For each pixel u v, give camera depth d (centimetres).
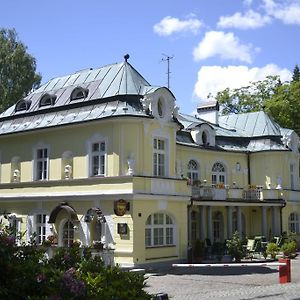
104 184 2583
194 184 3338
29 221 2944
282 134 4084
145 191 2533
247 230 3909
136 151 2589
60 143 2875
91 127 2717
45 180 2877
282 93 5212
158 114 2703
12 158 3147
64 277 809
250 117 4294
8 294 794
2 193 3119
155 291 1803
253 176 3991
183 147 3481
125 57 2991
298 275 2269
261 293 1734
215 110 4278
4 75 4688
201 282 2059
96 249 2322
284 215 3894
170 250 2700
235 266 2622
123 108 2614
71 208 2681
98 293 828
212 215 3603
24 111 3216
